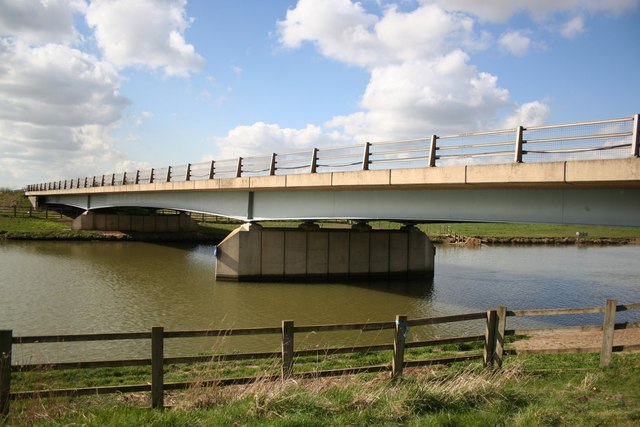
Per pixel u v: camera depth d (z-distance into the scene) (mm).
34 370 10156
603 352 10000
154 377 8117
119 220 59875
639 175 12938
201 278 31938
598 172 13875
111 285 28516
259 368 11391
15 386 9781
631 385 8750
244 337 17500
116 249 47812
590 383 8758
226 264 31391
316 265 32719
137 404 8312
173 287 28484
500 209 18875
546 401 7879
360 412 7328
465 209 20297
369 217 24859
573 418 7113
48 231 55062
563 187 16484
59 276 31141
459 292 28578
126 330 18734
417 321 9359
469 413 7332
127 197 50375
